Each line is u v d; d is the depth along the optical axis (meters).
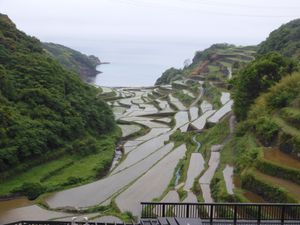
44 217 27.56
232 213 21.14
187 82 105.50
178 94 93.06
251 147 34.50
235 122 51.53
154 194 31.95
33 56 55.84
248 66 50.41
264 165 28.77
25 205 30.70
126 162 44.50
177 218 15.97
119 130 60.31
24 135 39.16
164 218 16.02
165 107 81.12
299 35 82.06
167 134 59.59
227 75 95.06
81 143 46.34
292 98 37.66
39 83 49.91
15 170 36.69
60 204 30.69
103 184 36.00
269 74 45.56
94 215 27.45
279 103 38.34
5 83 44.75
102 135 54.06
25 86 47.91
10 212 28.95
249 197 26.53
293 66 46.47
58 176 38.38
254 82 45.94
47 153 41.22
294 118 33.31
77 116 49.66
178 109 77.06
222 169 34.38
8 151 36.16
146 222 17.33
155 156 46.00
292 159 29.66
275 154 30.97
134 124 68.00
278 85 40.97
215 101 73.56
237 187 29.25
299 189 24.95
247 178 28.50
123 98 98.00
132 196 31.42
